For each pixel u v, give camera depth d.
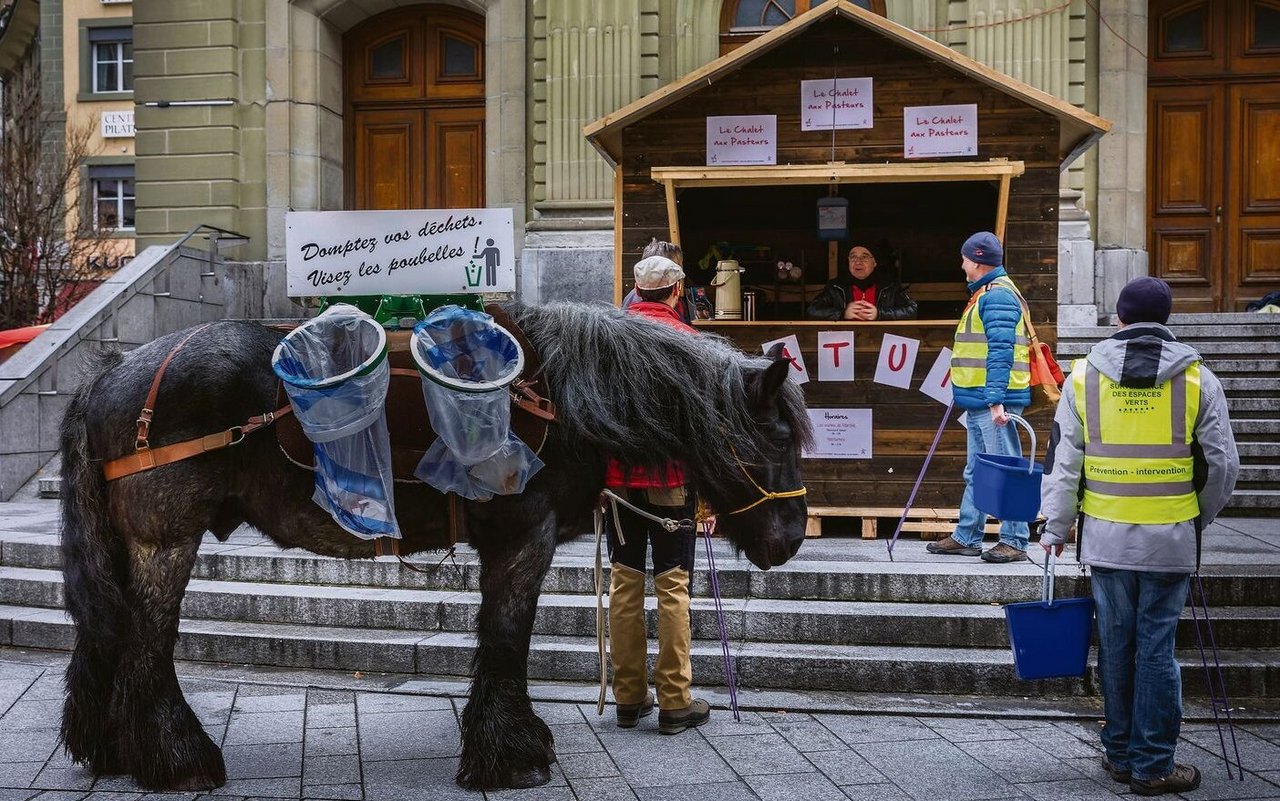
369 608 6.01
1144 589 4.14
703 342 4.41
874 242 8.86
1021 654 4.32
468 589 6.25
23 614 6.33
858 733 4.78
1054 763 4.42
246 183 14.29
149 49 14.35
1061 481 4.31
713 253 8.62
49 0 32.41
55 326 10.33
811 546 7.02
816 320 7.66
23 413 9.51
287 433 3.97
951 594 5.94
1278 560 6.26
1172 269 13.30
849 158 7.41
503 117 13.61
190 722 4.04
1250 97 13.19
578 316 4.26
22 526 7.77
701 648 5.57
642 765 4.36
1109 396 4.23
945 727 4.87
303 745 4.54
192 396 3.94
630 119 7.49
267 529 4.16
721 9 13.29
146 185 14.37
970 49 12.62
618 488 4.70
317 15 14.27
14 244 14.94
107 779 4.12
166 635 3.98
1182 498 4.14
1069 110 7.03
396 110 14.96
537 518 4.15
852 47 7.38
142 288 11.46
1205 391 4.15
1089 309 12.21
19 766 4.27
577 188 13.13
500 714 4.09
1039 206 7.29
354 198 15.04
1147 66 13.02
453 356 3.96
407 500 4.15
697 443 4.25
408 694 5.28
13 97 16.03
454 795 4.02
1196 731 4.84
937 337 7.27
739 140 7.49
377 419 3.96
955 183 8.57
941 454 7.28
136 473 3.92
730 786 4.14
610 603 4.86
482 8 13.77
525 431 4.05
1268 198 13.19
